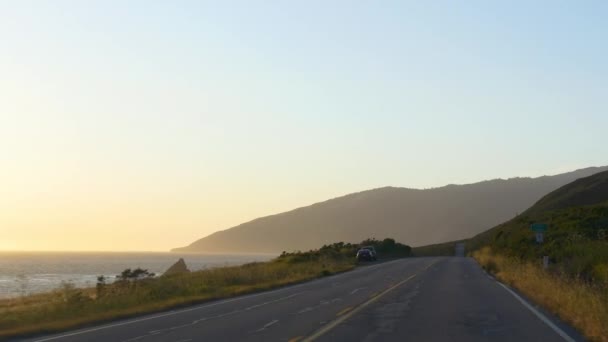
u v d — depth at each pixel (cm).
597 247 3741
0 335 1811
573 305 2047
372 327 1903
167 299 2853
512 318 2086
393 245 11175
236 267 5269
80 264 17812
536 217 8038
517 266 4094
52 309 2458
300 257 7169
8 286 6475
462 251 13400
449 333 1773
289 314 2273
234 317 2205
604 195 10831
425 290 3275
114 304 2617
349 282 4053
